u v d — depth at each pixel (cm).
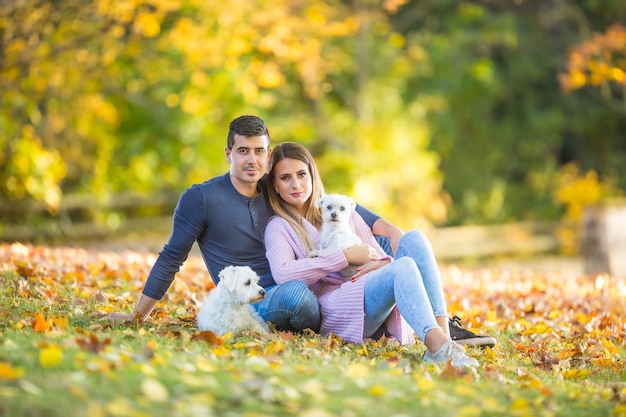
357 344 681
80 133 1947
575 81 1684
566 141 3166
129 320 701
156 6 1655
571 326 878
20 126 1789
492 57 2894
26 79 1659
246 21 1811
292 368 555
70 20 1609
